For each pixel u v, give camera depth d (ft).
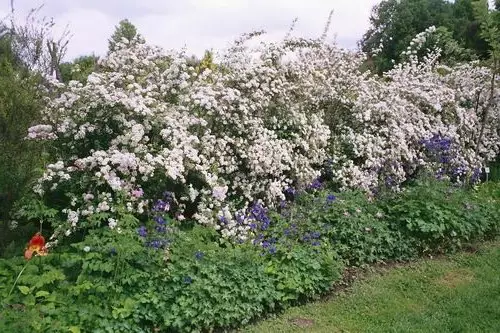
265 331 16.26
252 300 16.76
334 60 29.01
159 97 21.35
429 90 32.76
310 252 19.31
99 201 18.39
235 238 19.58
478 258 22.91
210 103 20.53
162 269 16.33
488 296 18.86
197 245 17.66
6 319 13.30
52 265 16.43
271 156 22.76
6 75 18.25
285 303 17.83
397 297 19.02
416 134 29.84
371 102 28.55
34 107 17.58
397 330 16.38
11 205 17.35
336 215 22.04
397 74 33.83
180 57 22.48
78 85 19.88
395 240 22.30
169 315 15.39
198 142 20.10
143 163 18.54
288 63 25.73
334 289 19.40
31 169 17.43
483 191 31.07
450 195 25.80
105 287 15.11
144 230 17.03
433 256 23.08
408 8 79.10
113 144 19.33
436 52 39.52
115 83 20.98
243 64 23.67
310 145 25.39
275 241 19.81
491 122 36.88
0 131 16.96
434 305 18.42
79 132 19.08
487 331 16.38
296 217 21.65
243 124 22.44
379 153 27.66
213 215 20.35
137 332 14.84
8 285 15.11
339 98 27.84
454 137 31.68
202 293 15.99
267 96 23.65
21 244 18.37
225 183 21.31
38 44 32.40
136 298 15.44
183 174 19.86
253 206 22.18
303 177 24.39
